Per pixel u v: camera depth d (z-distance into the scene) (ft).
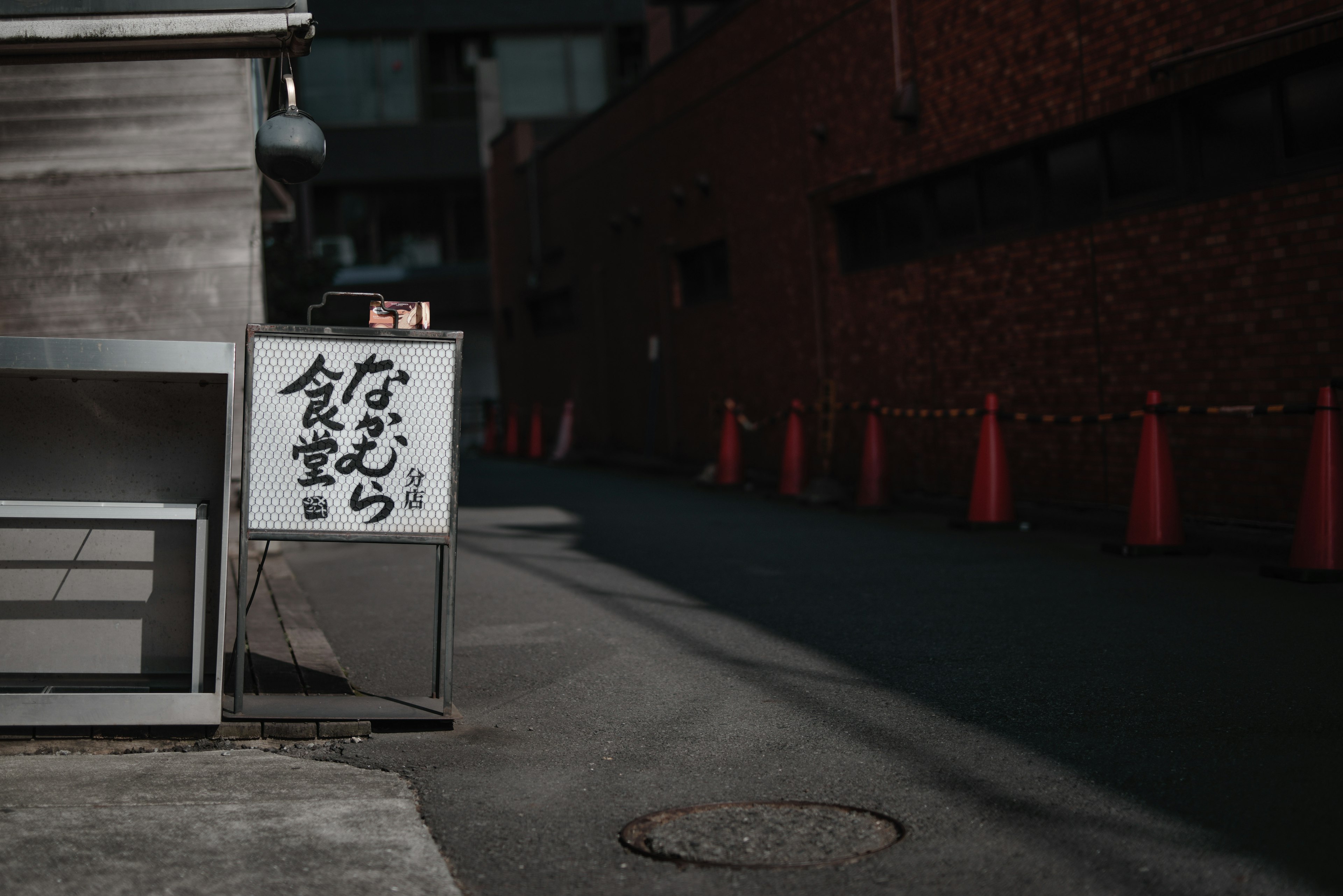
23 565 18.15
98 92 34.91
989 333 42.11
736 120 59.31
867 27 47.85
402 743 17.65
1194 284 33.35
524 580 31.63
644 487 58.49
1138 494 31.50
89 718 17.16
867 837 13.42
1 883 12.21
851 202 50.90
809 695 19.54
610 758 16.71
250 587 31.04
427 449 17.75
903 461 47.55
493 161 105.81
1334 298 29.25
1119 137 36.29
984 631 23.50
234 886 12.32
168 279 35.22
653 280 70.69
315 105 130.82
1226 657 20.59
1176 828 13.26
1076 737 16.69
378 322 18.26
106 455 17.99
